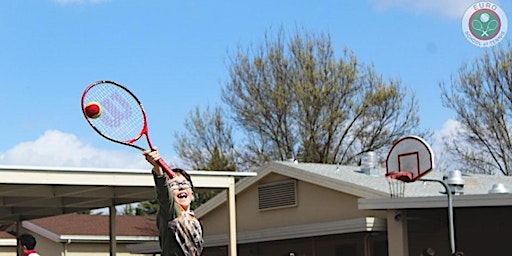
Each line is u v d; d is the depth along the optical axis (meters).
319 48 34.09
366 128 33.88
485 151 33.44
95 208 20.34
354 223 17.92
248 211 22.64
